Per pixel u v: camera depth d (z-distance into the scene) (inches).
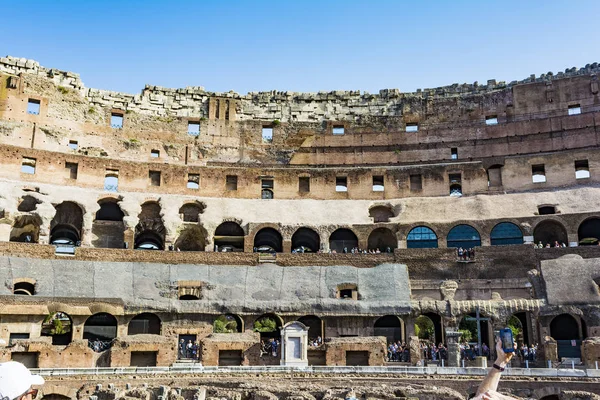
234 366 1950.1
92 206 3093.0
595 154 3299.7
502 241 2965.1
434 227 3036.4
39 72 3747.5
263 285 2596.0
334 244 3198.8
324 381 1865.2
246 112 4114.2
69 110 3750.0
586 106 3774.6
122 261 2743.6
